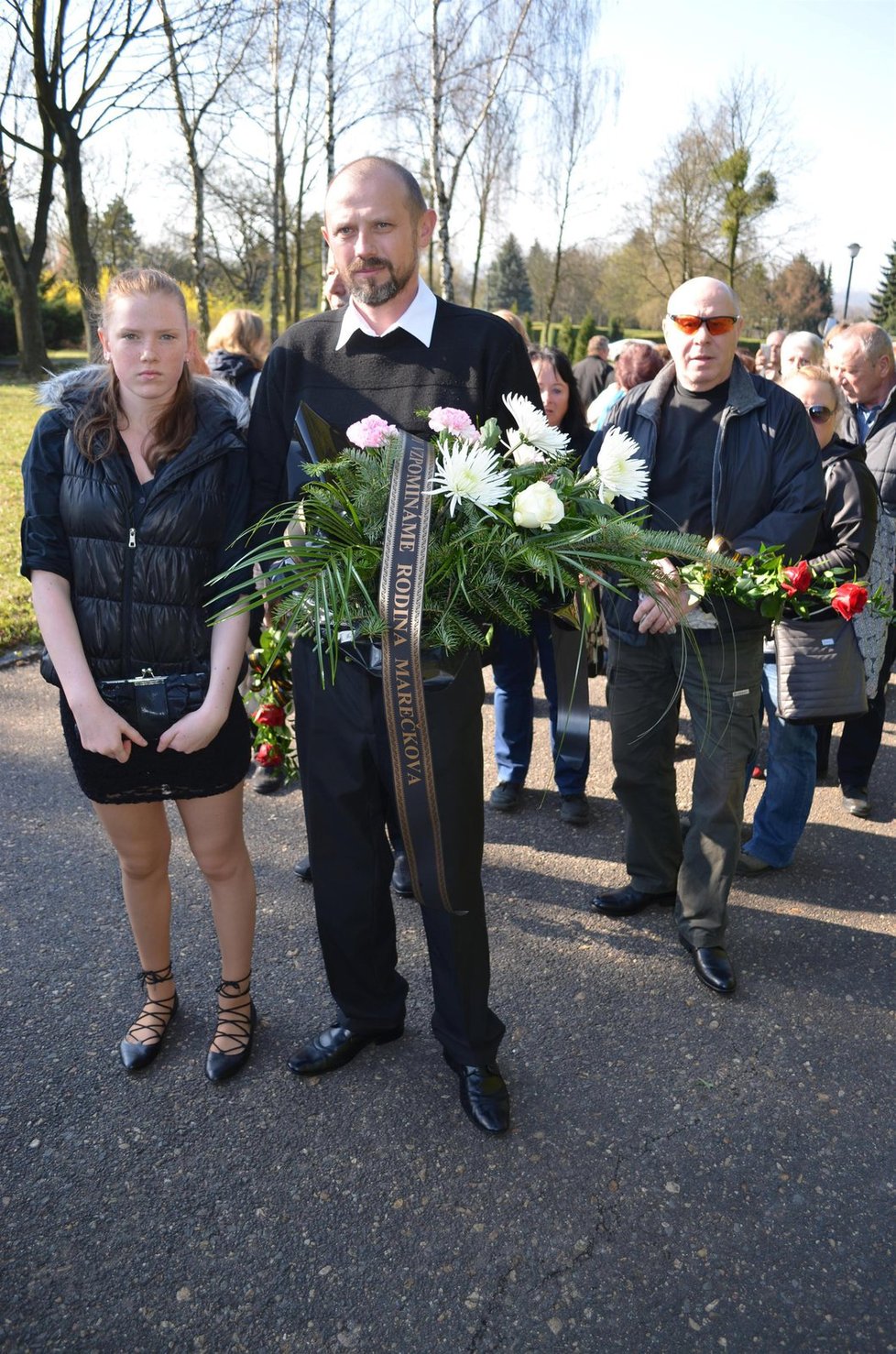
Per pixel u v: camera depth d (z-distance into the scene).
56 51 17.33
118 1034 2.69
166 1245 2.08
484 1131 2.39
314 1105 2.47
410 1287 2.00
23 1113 2.40
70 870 3.47
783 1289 2.02
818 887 3.61
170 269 28.52
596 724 5.14
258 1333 1.90
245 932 2.56
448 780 2.16
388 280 2.18
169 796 2.33
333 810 2.34
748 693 2.88
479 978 2.39
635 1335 1.92
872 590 3.85
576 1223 2.16
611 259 31.81
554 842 3.85
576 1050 2.69
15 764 4.28
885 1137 2.43
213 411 2.25
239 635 2.30
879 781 4.56
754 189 28.38
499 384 2.30
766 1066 2.65
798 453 2.79
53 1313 1.93
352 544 2.04
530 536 2.03
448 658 2.06
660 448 2.93
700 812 2.96
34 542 2.20
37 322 23.08
